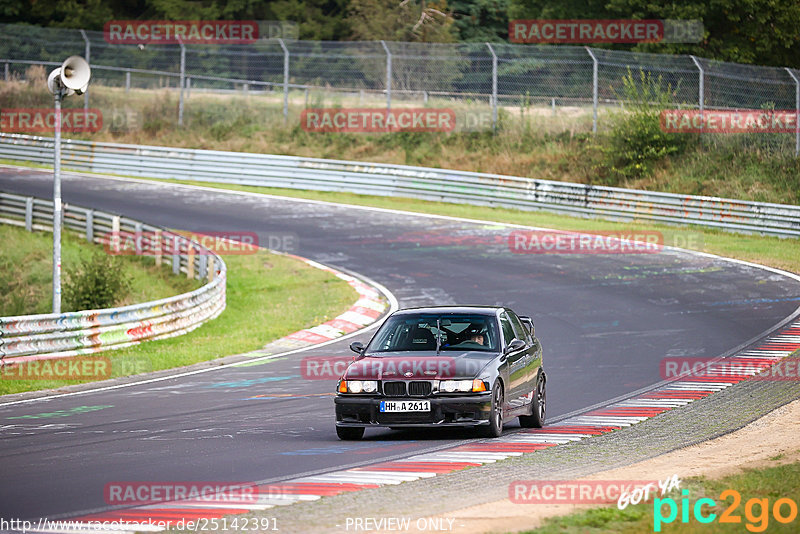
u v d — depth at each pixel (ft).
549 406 105.40
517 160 329.72
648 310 173.58
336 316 180.96
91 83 438.40
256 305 196.03
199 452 78.69
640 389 114.01
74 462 74.43
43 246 244.83
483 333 89.35
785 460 70.85
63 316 145.28
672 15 387.96
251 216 277.03
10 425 94.58
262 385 123.03
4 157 363.76
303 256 232.53
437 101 373.61
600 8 409.08
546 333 156.76
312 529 51.31
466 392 81.92
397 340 89.86
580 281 200.54
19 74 433.89
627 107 321.11
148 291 213.05
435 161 338.75
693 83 357.20
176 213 277.44
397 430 92.79
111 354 147.84
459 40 500.74
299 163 321.11
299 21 522.06
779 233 249.75
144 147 339.98
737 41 390.21
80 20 515.09
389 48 366.02
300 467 71.31
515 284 198.70
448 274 210.18
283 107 393.29
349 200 302.86
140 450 79.82
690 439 83.10
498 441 82.89
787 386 111.65
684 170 302.04
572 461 72.69
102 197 295.69
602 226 264.31
